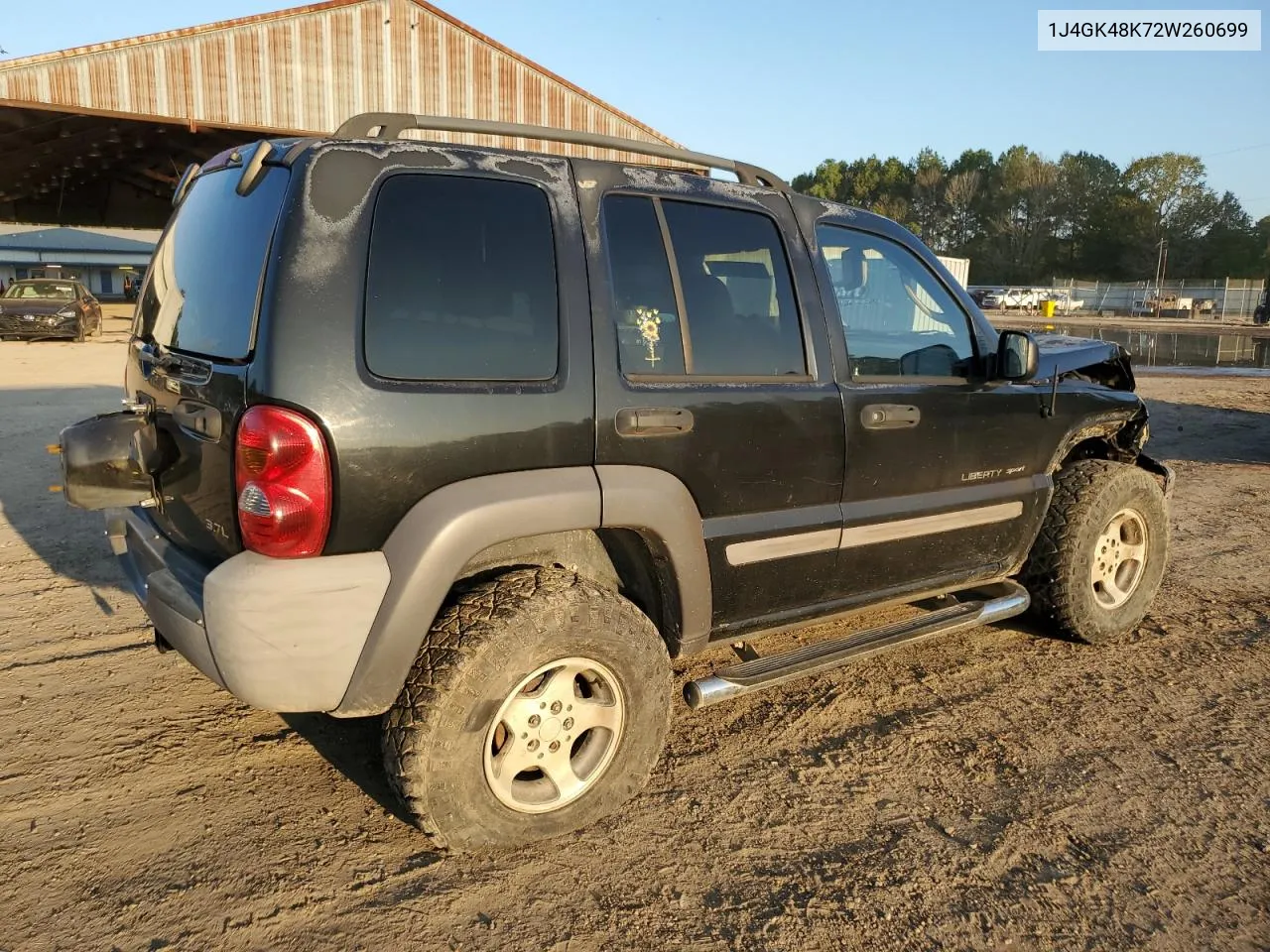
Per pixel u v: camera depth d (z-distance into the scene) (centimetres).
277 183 245
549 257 269
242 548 240
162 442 282
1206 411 1263
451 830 255
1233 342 3031
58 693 363
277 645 231
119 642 414
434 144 259
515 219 265
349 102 1973
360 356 235
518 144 2070
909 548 353
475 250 257
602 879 262
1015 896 258
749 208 318
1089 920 250
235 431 233
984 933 244
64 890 250
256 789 302
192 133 2131
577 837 281
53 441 869
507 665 250
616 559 303
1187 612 482
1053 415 396
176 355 277
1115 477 415
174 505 284
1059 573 411
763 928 244
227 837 276
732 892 258
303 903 247
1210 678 401
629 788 285
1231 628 460
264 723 345
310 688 237
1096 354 427
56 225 4525
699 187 308
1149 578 441
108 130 2136
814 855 275
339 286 235
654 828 287
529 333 262
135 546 309
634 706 278
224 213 271
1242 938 244
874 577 347
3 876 255
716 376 298
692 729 351
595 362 270
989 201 9100
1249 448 983
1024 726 356
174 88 1814
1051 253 8662
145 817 284
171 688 371
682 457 285
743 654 330
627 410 273
